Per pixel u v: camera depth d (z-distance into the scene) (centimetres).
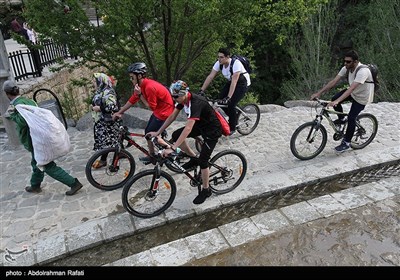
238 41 801
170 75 845
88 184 450
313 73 1395
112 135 449
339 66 1533
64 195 429
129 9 591
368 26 1352
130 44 784
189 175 385
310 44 1374
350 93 441
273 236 343
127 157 432
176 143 333
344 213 372
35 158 395
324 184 441
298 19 810
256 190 418
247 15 701
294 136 466
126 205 361
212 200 401
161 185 391
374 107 688
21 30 1266
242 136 574
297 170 459
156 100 421
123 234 354
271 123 624
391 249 318
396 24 1240
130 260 318
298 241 334
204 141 360
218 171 401
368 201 391
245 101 1112
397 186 418
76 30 699
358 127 493
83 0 669
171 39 771
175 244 336
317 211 378
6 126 564
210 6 610
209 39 793
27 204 414
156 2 630
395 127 588
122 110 439
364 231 343
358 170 460
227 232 350
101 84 439
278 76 1706
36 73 904
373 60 1246
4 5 1591
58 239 348
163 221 371
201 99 342
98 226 364
